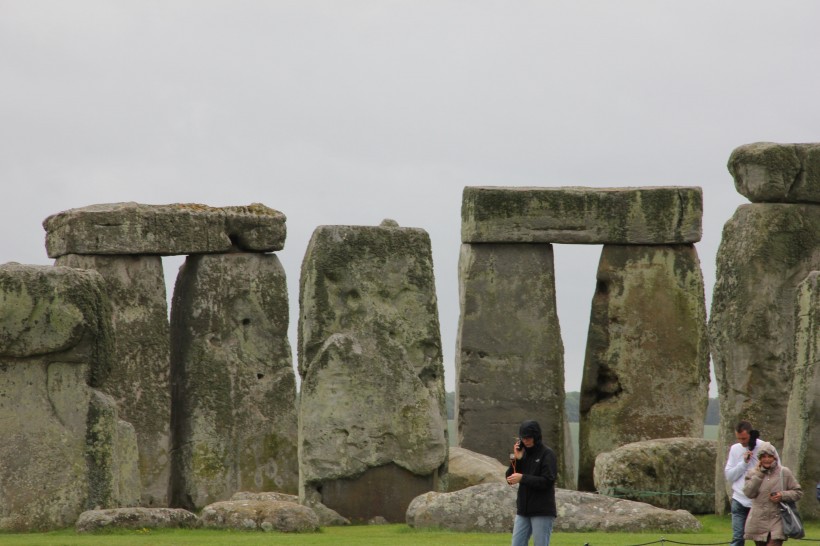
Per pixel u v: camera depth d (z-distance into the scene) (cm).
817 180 3688
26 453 3244
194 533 3152
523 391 4466
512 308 4478
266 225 4547
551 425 4462
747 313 3672
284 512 3234
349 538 3064
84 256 4381
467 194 4491
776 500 2730
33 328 3238
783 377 3662
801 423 3350
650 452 3769
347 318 3634
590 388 4525
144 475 4372
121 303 4394
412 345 3659
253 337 4534
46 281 3250
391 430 3591
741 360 3669
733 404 3669
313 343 3619
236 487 4469
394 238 3681
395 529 3272
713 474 3775
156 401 4406
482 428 4453
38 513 3238
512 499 3231
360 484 3569
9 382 3244
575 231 4469
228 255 4525
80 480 3262
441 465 3631
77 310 3262
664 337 4509
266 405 4516
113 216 4384
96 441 3275
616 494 3734
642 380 4506
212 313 4497
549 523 2594
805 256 3684
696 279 4516
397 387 3603
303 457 3572
